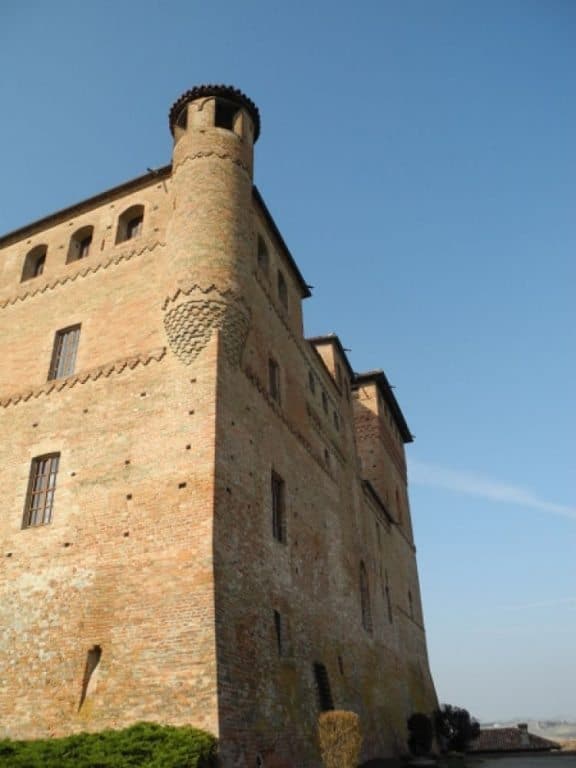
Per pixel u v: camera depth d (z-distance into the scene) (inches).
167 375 803.4
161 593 661.9
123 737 571.2
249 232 936.9
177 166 948.6
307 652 876.0
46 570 738.2
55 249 1037.8
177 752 533.3
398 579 1718.8
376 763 1032.2
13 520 794.8
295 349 1149.7
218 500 703.7
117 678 634.8
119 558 703.7
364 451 1817.2
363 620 1251.8
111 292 926.4
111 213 1018.7
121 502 740.0
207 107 981.8
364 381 1916.8
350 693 1023.0
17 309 1001.5
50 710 647.8
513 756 1697.8
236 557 716.7
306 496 1039.0
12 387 918.4
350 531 1270.9
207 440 734.5
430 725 1448.1
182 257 852.0
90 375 858.1
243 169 961.5
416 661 1742.1
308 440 1114.7
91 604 690.2
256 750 634.8
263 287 1026.1
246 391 863.7
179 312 818.2
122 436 788.0
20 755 557.0
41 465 834.8
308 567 971.9
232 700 614.2
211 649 612.4
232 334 832.9
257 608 741.3
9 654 703.7
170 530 695.7
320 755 798.5
